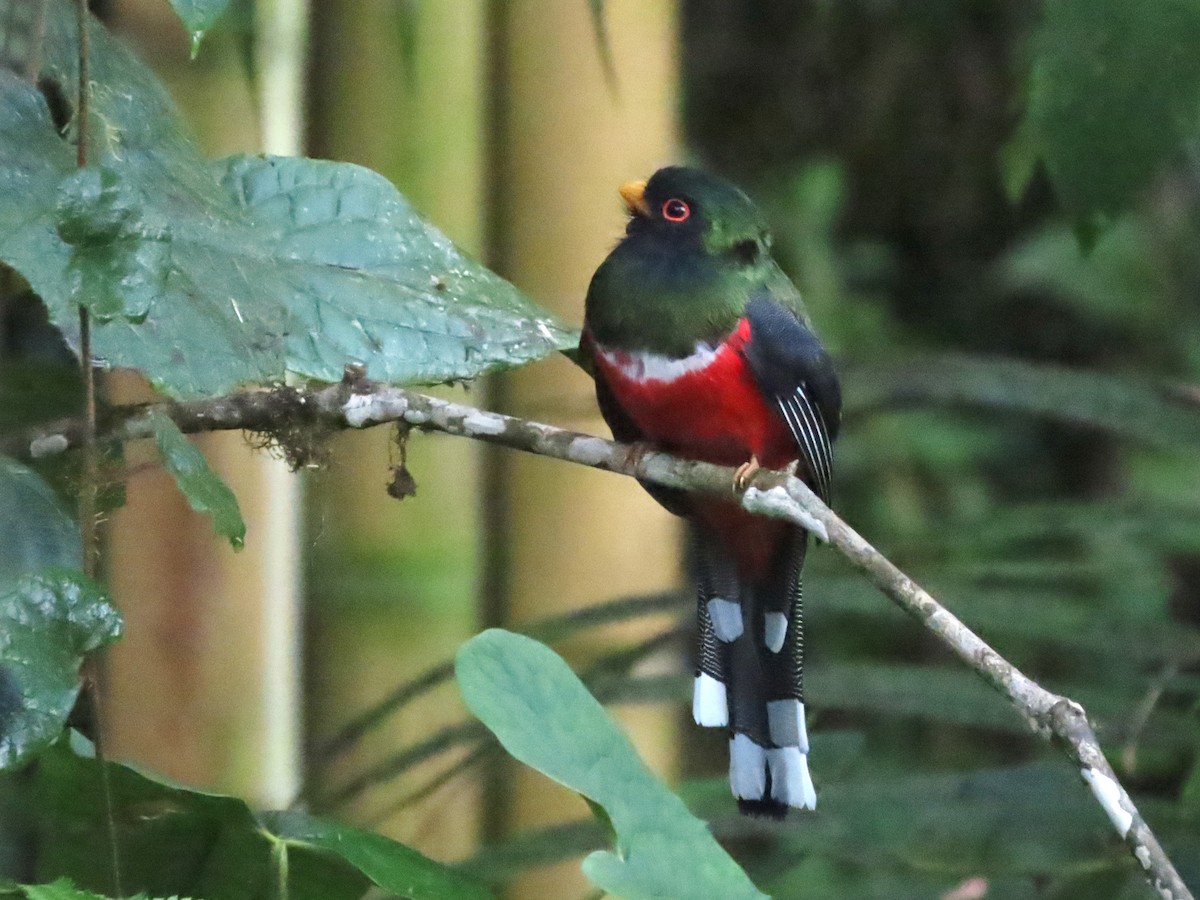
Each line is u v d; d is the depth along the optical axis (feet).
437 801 27.12
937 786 24.22
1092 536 33.81
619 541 27.35
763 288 23.61
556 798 27.53
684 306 22.86
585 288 26.40
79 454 16.65
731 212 23.68
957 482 47.65
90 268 13.23
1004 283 48.08
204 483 14.01
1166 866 14.26
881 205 47.67
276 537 23.57
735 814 24.67
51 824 16.57
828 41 45.01
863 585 26.76
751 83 45.62
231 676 23.36
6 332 23.21
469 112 24.32
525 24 26.32
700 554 24.09
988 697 24.52
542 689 13.76
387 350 17.49
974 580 28.53
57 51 16.39
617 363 23.13
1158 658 26.08
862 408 30.35
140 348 15.01
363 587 24.89
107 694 23.15
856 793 24.20
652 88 26.71
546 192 26.35
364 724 23.07
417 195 23.98
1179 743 24.71
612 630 27.84
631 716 29.43
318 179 18.10
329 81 24.00
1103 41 21.86
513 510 27.45
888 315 48.29
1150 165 22.31
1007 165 27.37
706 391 22.76
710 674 23.65
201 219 16.01
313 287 17.56
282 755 23.85
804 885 28.55
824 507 18.04
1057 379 29.01
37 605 13.34
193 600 23.20
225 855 16.29
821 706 25.02
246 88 21.80
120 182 13.39
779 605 23.81
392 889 14.71
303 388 17.78
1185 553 40.42
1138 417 28.50
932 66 44.70
